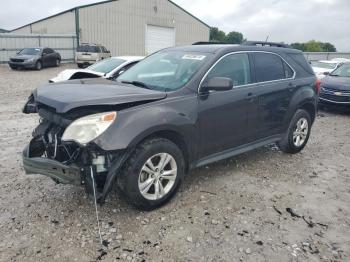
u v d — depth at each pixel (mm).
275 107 5180
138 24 34125
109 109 3398
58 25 33875
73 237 3295
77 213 3721
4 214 3674
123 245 3191
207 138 4250
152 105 3670
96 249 3125
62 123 3439
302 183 4707
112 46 32812
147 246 3188
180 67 4414
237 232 3445
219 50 4543
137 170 3514
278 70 5355
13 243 3188
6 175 4699
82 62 24969
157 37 35938
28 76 19688
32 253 3057
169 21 36375
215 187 4449
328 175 5055
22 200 3988
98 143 3221
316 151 6234
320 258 3090
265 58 5172
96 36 31609
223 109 4352
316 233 3477
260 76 4988
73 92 3600
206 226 3533
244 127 4734
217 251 3143
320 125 8602
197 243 3250
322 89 10266
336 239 3389
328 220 3744
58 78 9266
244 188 4453
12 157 5430
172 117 3727
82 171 3287
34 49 24172
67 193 4172
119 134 3309
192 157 4125
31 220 3570
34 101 4184
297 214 3838
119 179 3551
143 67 4879
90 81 4387
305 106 5910
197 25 39000
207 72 4238
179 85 4082
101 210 3785
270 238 3361
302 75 5762
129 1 33031
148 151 3549
